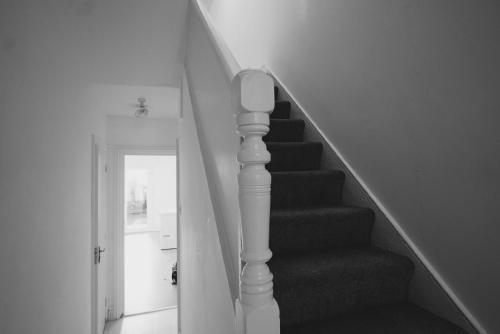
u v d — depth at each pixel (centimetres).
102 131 332
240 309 64
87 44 191
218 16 420
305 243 125
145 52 206
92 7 158
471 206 97
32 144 135
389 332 92
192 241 181
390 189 133
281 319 95
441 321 100
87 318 247
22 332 124
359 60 153
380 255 119
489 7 89
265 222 62
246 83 60
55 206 163
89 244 253
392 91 131
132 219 1062
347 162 163
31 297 132
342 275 101
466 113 97
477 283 96
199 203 147
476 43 93
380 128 139
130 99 307
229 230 94
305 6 206
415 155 119
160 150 405
